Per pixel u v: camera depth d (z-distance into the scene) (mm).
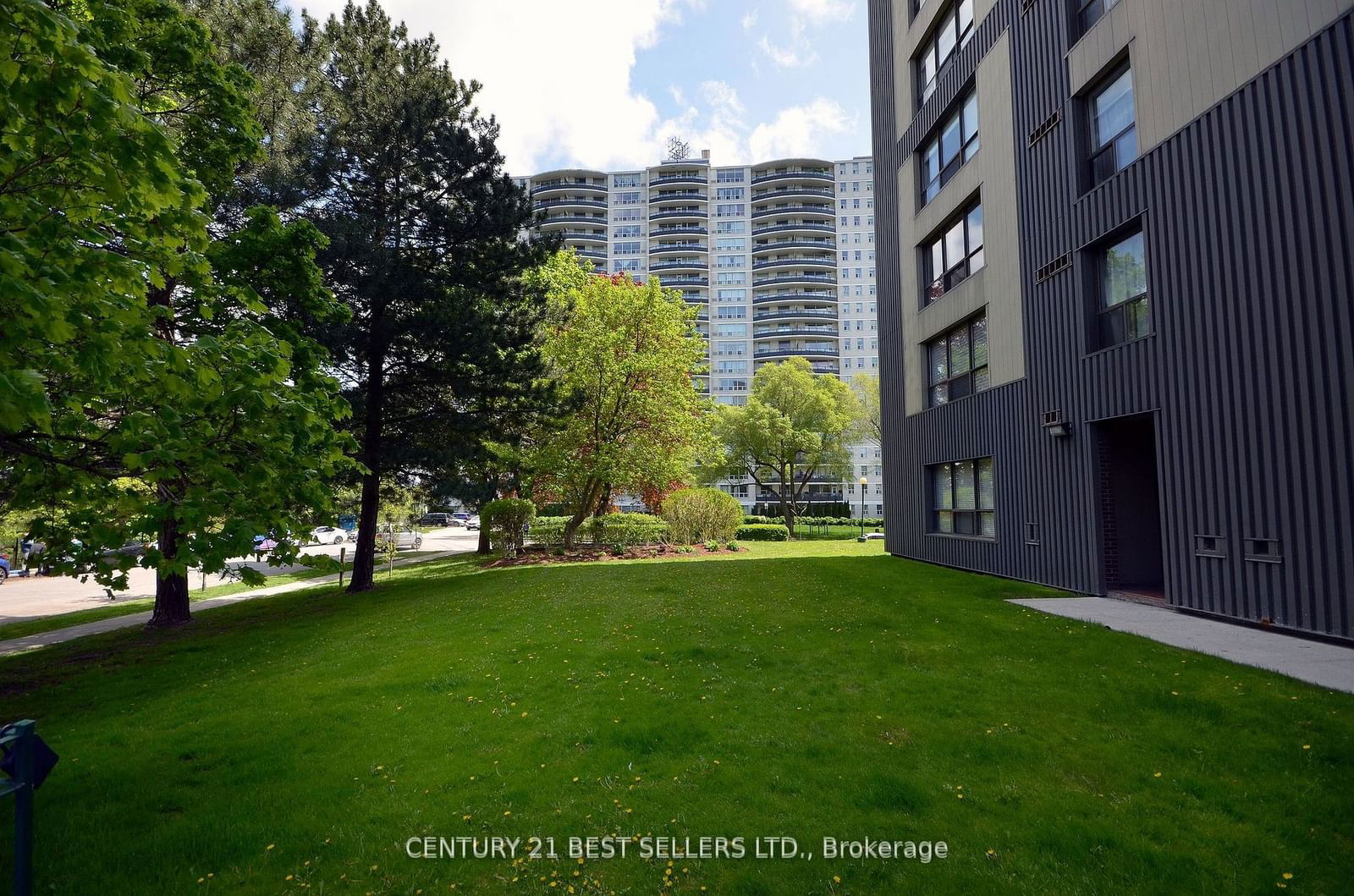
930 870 3264
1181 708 5055
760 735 5027
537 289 18250
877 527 48562
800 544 30469
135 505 4789
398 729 5508
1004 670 6266
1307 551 6895
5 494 5871
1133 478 10648
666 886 3232
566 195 111125
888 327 18656
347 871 3420
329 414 6027
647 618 9859
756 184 108375
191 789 4484
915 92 16859
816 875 3268
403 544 41031
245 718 6027
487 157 17062
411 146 16016
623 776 4461
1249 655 6316
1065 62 10914
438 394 16906
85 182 4266
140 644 11750
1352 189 6426
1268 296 7266
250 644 10680
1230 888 3027
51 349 4312
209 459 4746
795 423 46469
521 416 17516
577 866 3430
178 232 5227
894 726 5066
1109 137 10102
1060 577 11102
